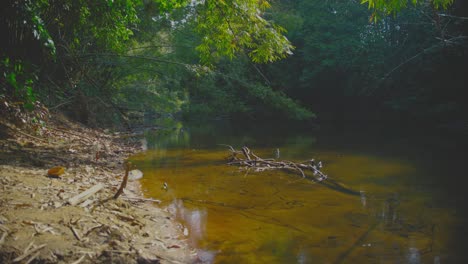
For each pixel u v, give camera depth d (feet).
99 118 44.83
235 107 65.82
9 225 11.31
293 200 18.66
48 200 14.14
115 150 30.89
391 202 18.44
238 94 68.59
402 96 67.72
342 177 23.88
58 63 35.73
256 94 57.93
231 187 21.04
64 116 37.06
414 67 63.41
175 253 12.21
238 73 63.77
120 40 39.93
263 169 25.81
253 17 23.93
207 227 14.79
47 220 12.20
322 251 12.73
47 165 20.31
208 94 64.13
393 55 66.13
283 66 83.10
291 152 33.91
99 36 35.22
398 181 22.77
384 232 14.49
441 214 16.66
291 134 49.49
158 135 45.80
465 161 29.45
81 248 10.89
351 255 12.48
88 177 19.52
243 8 23.52
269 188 20.93
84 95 41.47
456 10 52.70
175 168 25.79
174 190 20.06
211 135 47.34
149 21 45.57
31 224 11.65
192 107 65.16
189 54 51.11
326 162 29.04
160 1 27.09
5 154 20.63
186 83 60.44
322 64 75.41
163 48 51.98
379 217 16.22
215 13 24.70
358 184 22.07
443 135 47.57
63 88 38.78
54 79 37.60
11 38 22.13
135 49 47.80
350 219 15.98
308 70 79.46
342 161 29.53
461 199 18.97
